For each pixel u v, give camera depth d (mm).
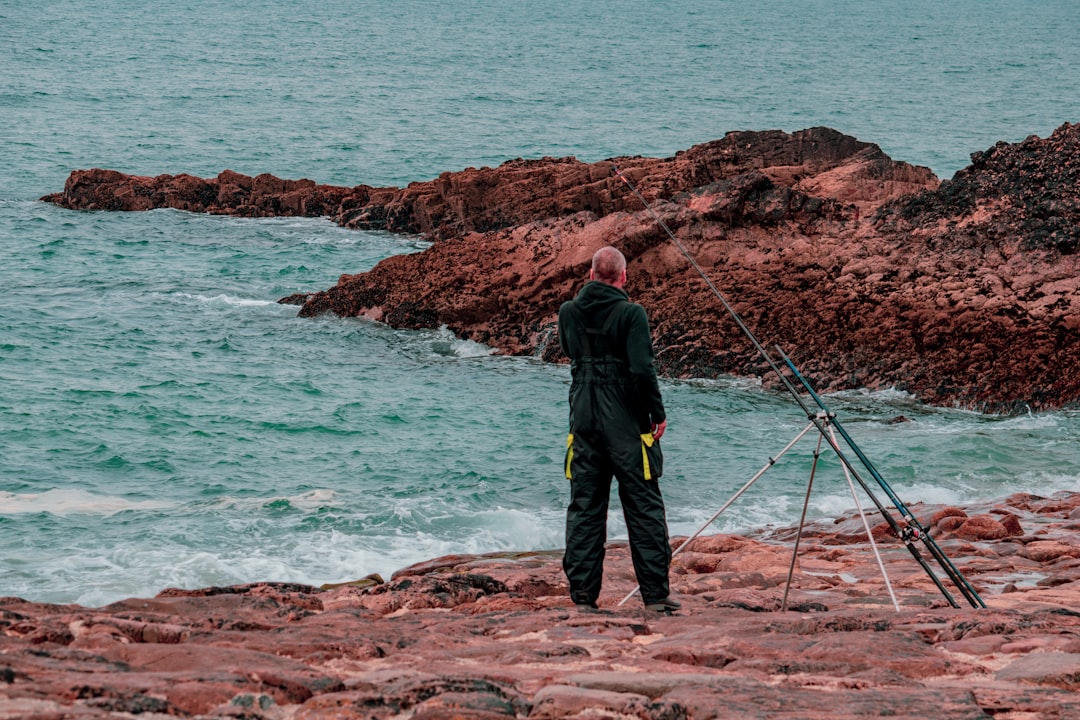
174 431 23594
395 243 48125
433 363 30703
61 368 28812
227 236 49062
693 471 21234
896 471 21000
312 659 5289
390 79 128750
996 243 29688
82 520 17594
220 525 17406
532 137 87625
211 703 4145
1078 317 27000
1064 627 6203
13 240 46969
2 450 21625
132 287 39375
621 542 14492
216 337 32844
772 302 30109
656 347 30062
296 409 25656
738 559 11352
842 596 9070
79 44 158500
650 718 4309
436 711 4160
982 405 26375
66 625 5621
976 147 83438
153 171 68812
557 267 32750
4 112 90562
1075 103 116062
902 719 4277
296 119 94250
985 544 13344
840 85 132000
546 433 24141
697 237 32281
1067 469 21266
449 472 21062
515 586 8984
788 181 38781
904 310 28641
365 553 16328
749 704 4438
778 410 26312
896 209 31969
